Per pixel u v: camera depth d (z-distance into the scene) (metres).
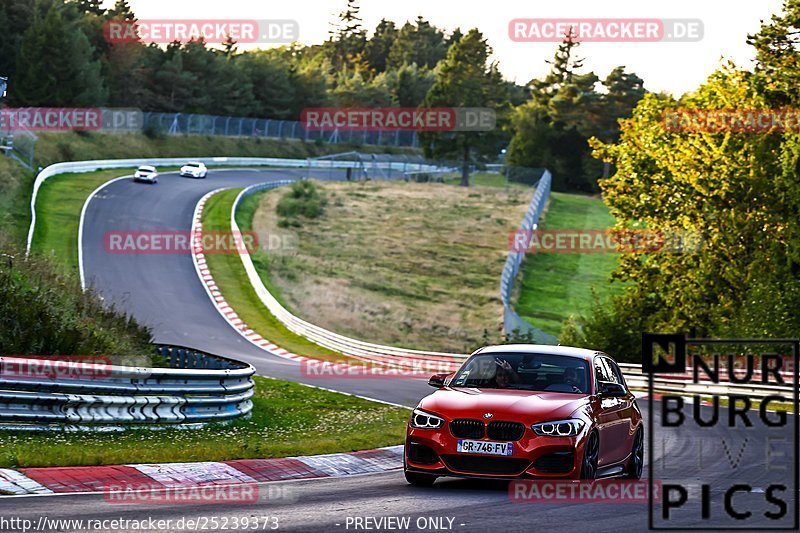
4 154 126.44
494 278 127.12
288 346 81.94
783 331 60.91
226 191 153.62
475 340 98.81
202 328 85.25
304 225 142.00
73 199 122.88
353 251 131.25
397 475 24.16
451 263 132.00
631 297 87.88
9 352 31.48
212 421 31.55
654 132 90.62
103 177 144.88
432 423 20.83
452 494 20.19
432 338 98.06
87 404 26.66
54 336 33.00
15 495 18.05
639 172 90.38
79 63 178.75
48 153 148.75
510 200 180.88
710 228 84.12
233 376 32.50
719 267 81.50
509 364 22.86
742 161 82.94
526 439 20.23
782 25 87.38
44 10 191.25
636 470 24.56
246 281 103.88
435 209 165.75
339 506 18.34
